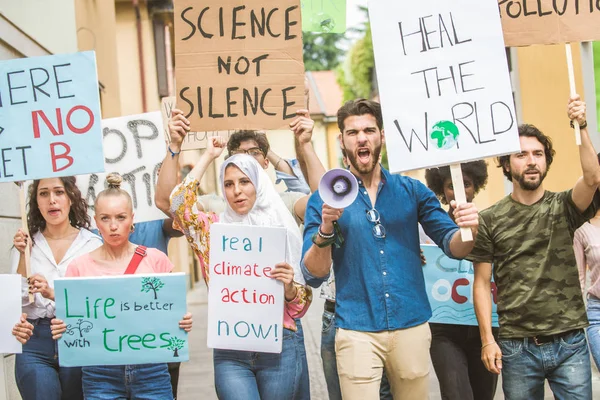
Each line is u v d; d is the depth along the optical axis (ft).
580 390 14.08
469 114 13.70
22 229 15.44
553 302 14.17
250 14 15.66
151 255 15.24
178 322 14.52
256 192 14.83
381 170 14.32
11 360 22.57
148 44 67.87
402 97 13.88
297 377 14.57
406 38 13.93
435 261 16.58
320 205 14.24
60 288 14.53
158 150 19.22
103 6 48.16
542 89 37.63
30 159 15.57
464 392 15.71
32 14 28.04
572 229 14.47
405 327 13.57
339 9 17.24
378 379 13.65
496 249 14.71
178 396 25.68
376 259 13.69
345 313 13.73
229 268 14.32
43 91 15.58
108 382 14.80
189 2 15.66
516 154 14.49
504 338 14.57
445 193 17.16
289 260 14.76
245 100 15.62
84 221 16.75
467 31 13.82
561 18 15.43
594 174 13.80
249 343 14.16
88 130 15.51
